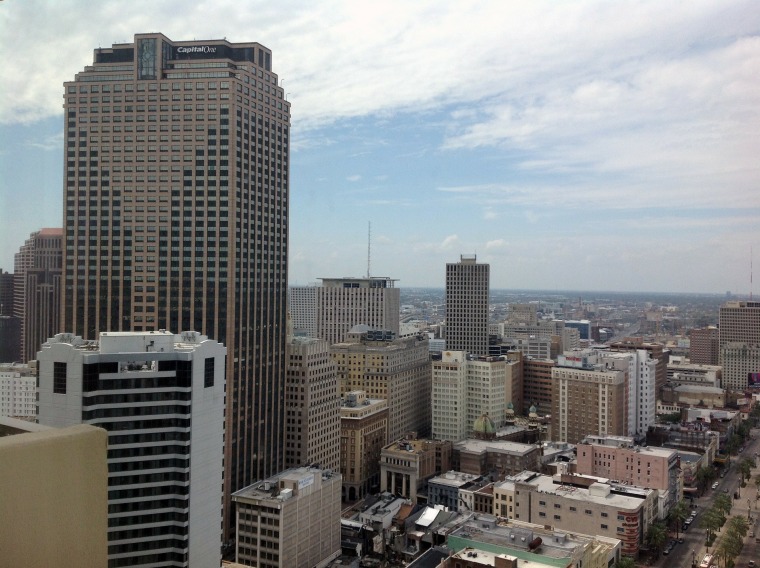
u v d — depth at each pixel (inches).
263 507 7780.5
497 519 7076.8
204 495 6328.7
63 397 5876.0
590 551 6328.7
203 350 6264.8
